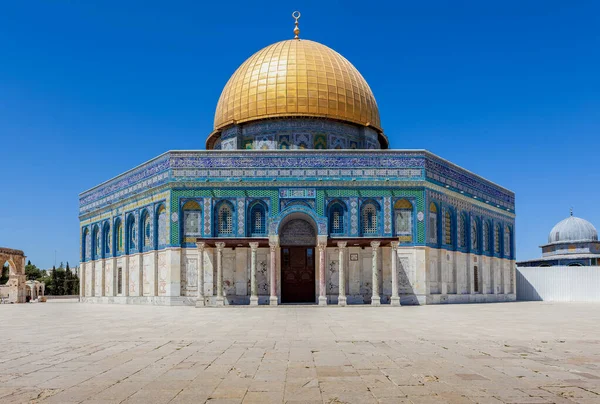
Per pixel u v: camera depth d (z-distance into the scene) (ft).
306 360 32.60
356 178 105.29
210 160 105.70
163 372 29.19
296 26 134.82
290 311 82.89
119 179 125.29
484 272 128.57
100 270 131.54
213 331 50.85
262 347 38.70
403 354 34.83
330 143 118.83
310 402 22.44
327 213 104.83
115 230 126.62
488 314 76.02
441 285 109.91
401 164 106.11
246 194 104.94
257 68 121.19
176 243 104.27
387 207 104.94
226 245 102.53
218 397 23.44
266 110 117.39
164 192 107.65
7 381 27.12
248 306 96.73
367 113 123.44
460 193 118.93
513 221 146.82
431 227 109.09
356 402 22.36
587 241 191.31
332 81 119.55
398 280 104.37
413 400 22.62
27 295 184.14
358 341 41.98
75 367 30.99
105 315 78.38
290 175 105.29
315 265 105.09
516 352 35.76
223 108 124.57
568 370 29.14
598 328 53.26
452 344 39.93
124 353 36.37
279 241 104.47
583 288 143.43
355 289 104.22
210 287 103.30
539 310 87.92
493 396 23.25
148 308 96.73
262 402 22.52
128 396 23.79
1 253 160.97
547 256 199.62
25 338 46.16
